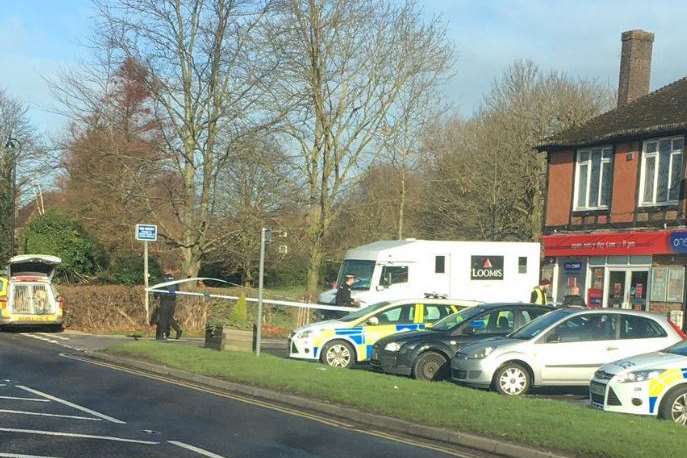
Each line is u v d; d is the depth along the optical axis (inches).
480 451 358.6
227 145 1105.4
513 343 535.2
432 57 1518.2
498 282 973.8
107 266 1320.1
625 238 1010.7
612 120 1111.6
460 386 504.1
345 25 1163.3
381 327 676.1
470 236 1766.7
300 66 1123.3
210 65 1087.6
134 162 1101.1
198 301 1009.5
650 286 974.4
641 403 421.7
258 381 516.7
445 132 1760.6
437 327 626.8
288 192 1173.1
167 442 344.5
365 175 1236.5
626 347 533.6
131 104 1115.3
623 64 1253.1
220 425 393.4
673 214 959.6
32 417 386.9
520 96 1676.9
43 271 939.3
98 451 319.3
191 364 589.6
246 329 924.6
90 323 962.1
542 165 1610.5
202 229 1135.6
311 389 477.4
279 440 362.0
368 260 974.4
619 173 1042.7
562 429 358.9
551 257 1143.6
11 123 1945.1
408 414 407.2
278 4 1085.1
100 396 468.1
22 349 720.3
